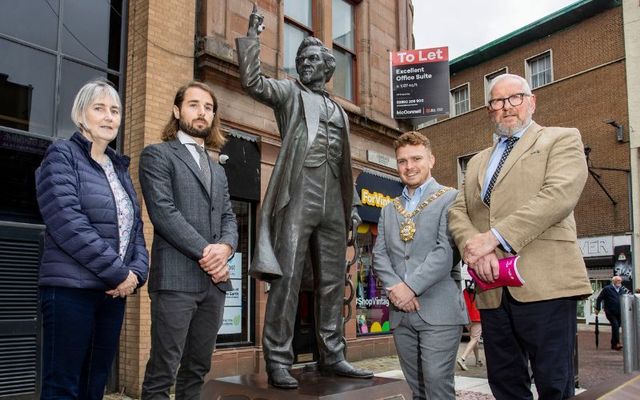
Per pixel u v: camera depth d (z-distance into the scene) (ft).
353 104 38.70
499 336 10.32
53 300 9.79
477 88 86.48
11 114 23.30
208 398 12.24
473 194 11.09
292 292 12.35
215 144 13.08
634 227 67.82
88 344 10.16
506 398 10.41
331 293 13.10
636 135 67.97
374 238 39.04
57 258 9.91
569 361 9.70
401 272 12.14
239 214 30.01
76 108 11.02
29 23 24.18
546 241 9.80
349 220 13.57
